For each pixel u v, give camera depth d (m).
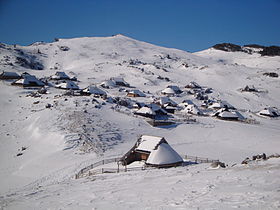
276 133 72.75
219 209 10.74
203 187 15.42
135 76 154.88
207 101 115.94
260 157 30.64
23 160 42.09
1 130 54.91
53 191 21.38
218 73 188.50
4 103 72.94
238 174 18.12
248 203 11.07
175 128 67.06
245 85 164.62
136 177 23.92
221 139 62.66
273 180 14.89
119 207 13.16
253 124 85.31
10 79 105.06
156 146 39.09
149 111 72.38
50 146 46.78
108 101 80.50
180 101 111.81
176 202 12.77
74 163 39.88
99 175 30.50
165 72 179.00
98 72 162.12
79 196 17.28
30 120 59.56
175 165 37.12
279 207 10.05
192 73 193.38
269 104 130.88
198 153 48.91
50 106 66.44
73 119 57.69
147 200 14.04
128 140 54.50
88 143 47.75
